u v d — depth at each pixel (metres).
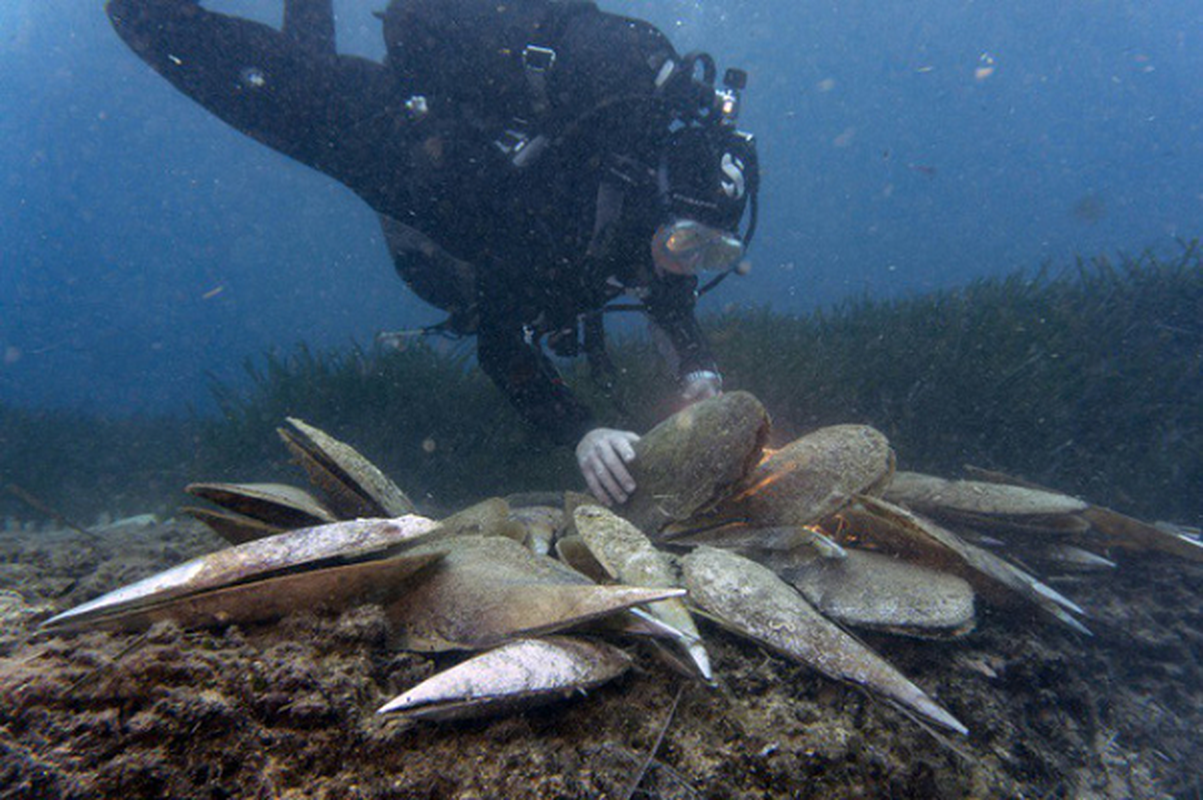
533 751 1.11
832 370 4.70
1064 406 4.00
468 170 3.61
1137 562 2.68
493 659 1.08
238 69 4.15
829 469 2.12
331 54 4.34
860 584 1.82
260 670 1.09
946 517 2.50
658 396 4.76
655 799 1.11
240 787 0.92
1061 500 2.38
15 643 1.30
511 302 3.47
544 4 3.96
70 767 0.86
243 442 4.96
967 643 1.89
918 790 1.33
